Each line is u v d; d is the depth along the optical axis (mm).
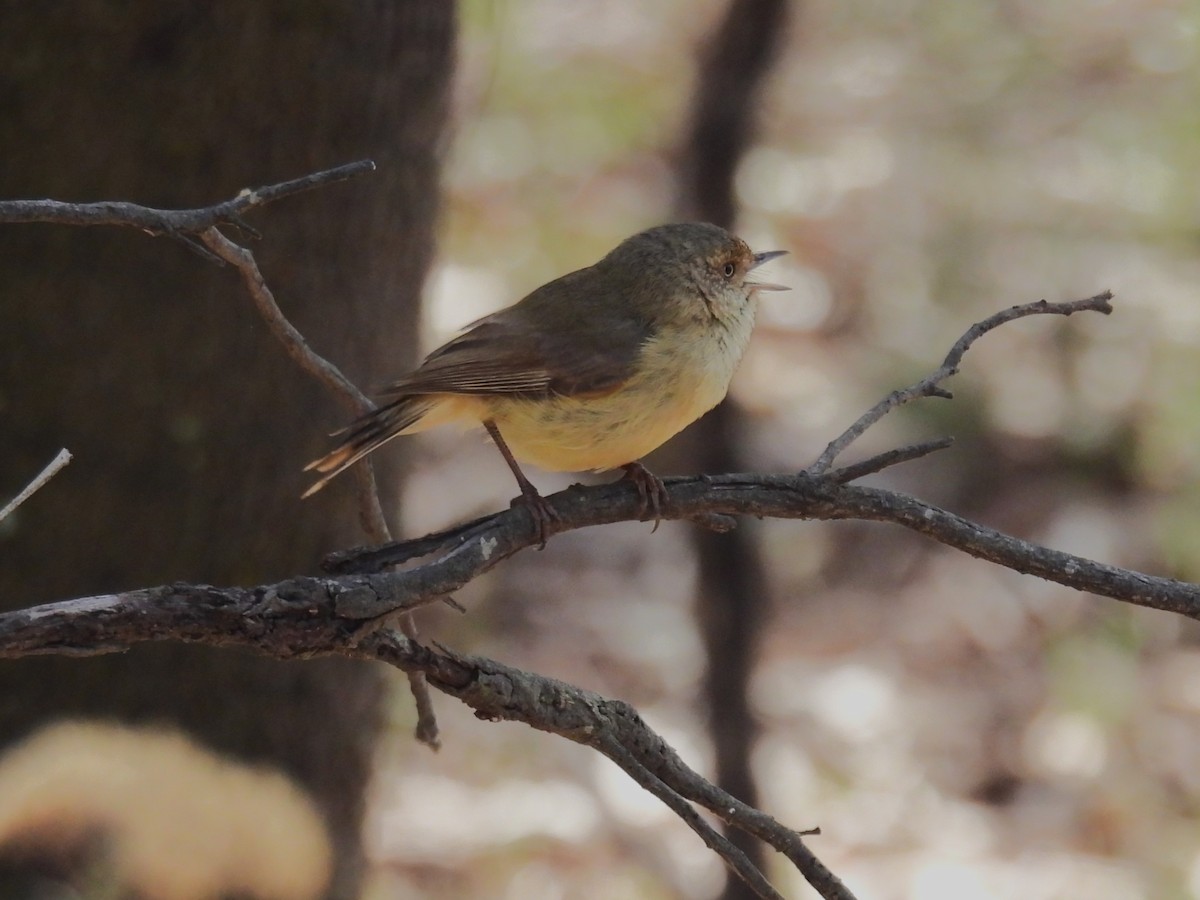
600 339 8141
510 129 21453
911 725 15672
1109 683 16312
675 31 22156
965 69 22875
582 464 8406
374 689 9609
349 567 5812
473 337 8180
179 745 8766
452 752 15047
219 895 8906
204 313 8375
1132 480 18266
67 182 8219
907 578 17688
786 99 22016
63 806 8609
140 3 8039
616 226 20016
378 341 8867
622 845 14016
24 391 8352
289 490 8703
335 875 9484
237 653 8828
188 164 8258
